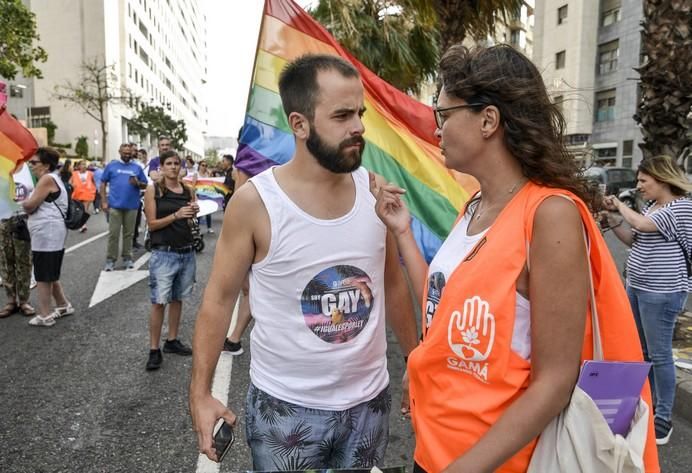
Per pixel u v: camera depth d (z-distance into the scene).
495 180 1.39
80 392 4.14
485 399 1.31
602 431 1.19
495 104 1.33
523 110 1.32
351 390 1.85
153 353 4.61
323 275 1.76
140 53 71.69
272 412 1.81
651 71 5.22
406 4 9.11
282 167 1.82
